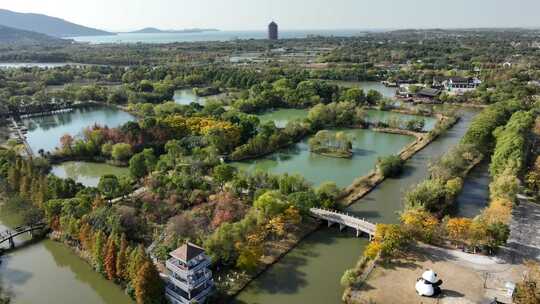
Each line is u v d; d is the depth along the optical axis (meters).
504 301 76.88
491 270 86.69
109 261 84.19
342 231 107.69
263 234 98.44
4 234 106.69
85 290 87.75
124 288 84.56
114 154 159.38
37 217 108.12
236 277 87.62
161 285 78.56
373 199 127.31
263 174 126.25
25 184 116.88
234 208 106.94
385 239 92.38
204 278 78.88
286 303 80.88
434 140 188.50
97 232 90.00
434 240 98.06
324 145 178.50
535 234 100.31
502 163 129.62
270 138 175.62
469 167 147.00
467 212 115.94
